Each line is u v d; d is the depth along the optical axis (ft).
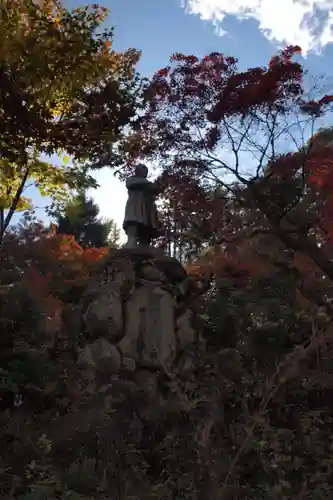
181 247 34.99
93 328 26.81
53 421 21.39
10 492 16.39
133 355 25.90
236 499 15.75
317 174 27.22
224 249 29.94
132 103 31.30
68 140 30.99
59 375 25.38
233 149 29.73
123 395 23.52
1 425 21.42
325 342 22.13
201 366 24.13
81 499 15.56
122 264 27.55
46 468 16.93
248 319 25.90
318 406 21.58
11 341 25.98
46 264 34.50
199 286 29.04
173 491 16.85
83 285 33.09
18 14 28.27
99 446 19.93
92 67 30.09
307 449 18.12
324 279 28.07
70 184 35.76
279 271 28.48
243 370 22.62
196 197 30.42
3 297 27.58
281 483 15.99
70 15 30.12
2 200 36.76
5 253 35.29
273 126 28.96
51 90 30.30
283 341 23.90
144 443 20.63
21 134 30.07
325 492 16.10
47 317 28.48
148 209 29.94
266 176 28.35
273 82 27.48
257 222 31.14
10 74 27.84
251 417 18.52
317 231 28.78
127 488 16.44
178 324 26.50
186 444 19.20
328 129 28.45
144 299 26.94
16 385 23.61
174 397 22.20
